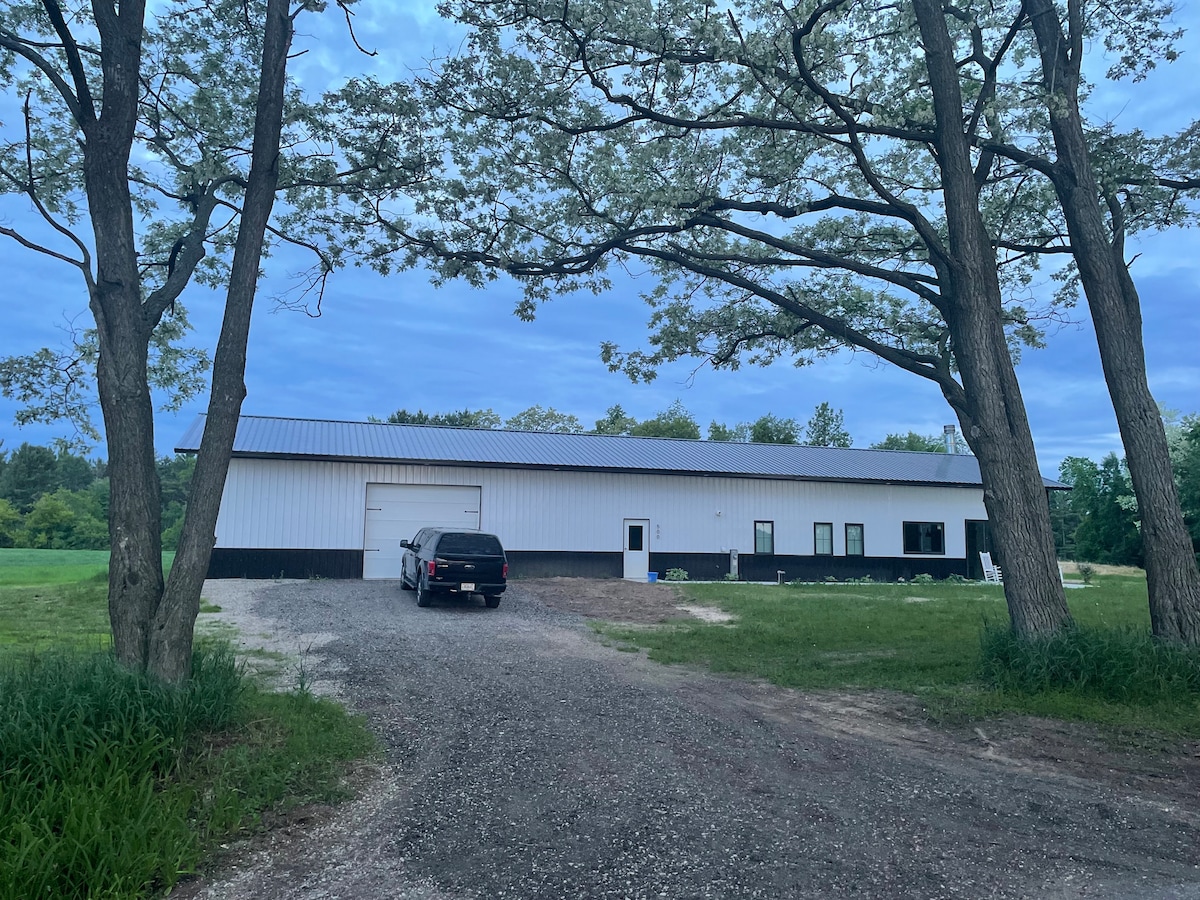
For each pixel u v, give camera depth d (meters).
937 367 10.79
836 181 13.16
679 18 10.80
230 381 6.84
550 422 63.19
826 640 12.80
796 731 7.34
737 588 23.06
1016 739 7.04
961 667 9.94
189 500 6.55
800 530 28.72
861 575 29.19
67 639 10.95
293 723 6.57
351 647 11.53
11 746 4.81
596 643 12.60
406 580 20.12
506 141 11.98
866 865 4.41
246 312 7.02
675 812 5.20
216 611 15.17
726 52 10.41
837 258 11.19
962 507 30.69
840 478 28.89
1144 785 5.87
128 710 5.41
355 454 23.58
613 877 4.25
